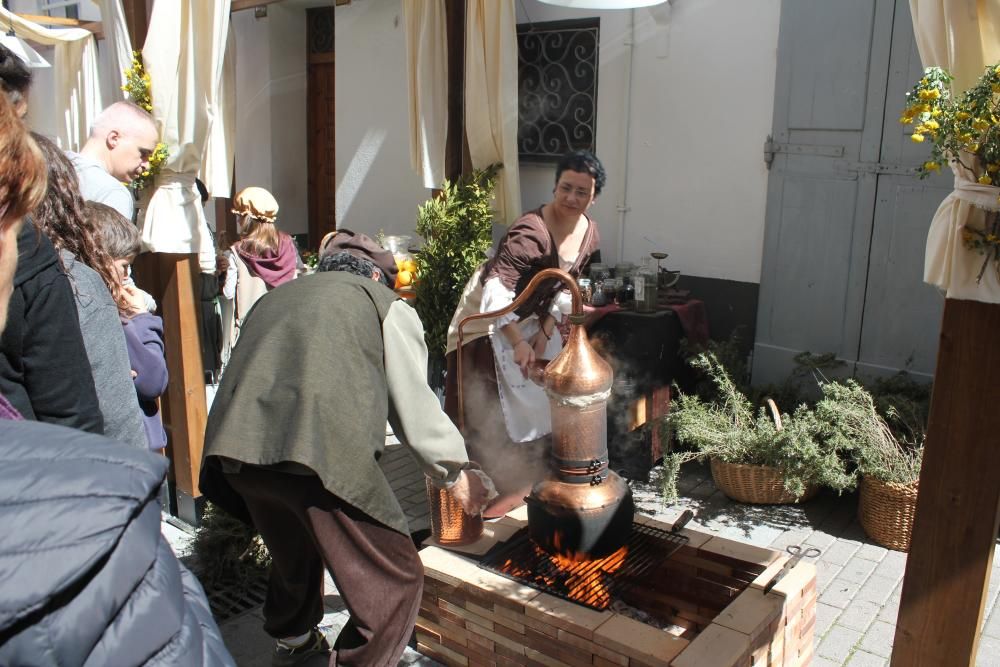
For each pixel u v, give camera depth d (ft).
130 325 9.09
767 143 15.35
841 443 12.55
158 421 9.83
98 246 7.75
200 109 12.66
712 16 15.83
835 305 15.01
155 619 3.29
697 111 16.28
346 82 22.41
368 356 7.79
